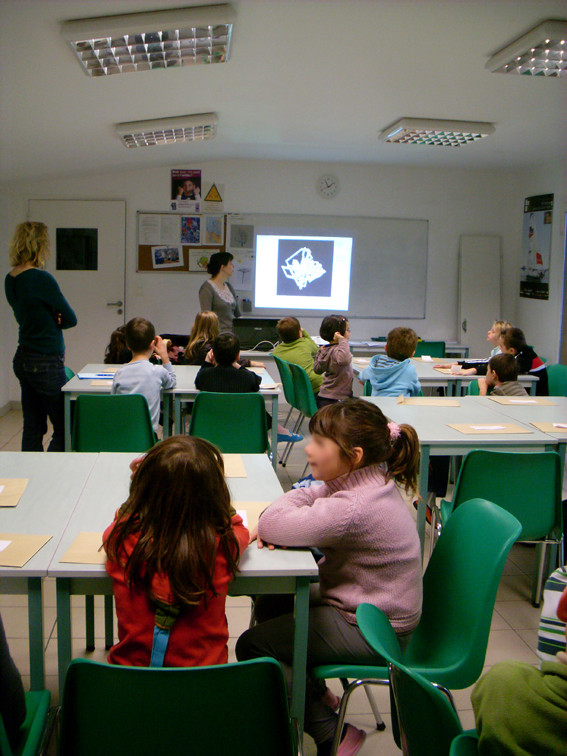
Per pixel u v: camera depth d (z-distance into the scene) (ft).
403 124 16.42
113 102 13.88
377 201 23.38
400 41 11.35
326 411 5.75
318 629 5.61
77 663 3.65
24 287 12.34
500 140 18.70
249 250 23.09
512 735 3.33
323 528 5.42
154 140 17.66
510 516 5.46
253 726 3.87
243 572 5.16
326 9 10.03
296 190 23.00
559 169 20.93
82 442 10.82
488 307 23.97
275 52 11.82
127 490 6.91
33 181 21.36
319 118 16.83
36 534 5.71
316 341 21.24
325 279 23.54
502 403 12.17
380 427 5.70
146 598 4.69
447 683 5.13
